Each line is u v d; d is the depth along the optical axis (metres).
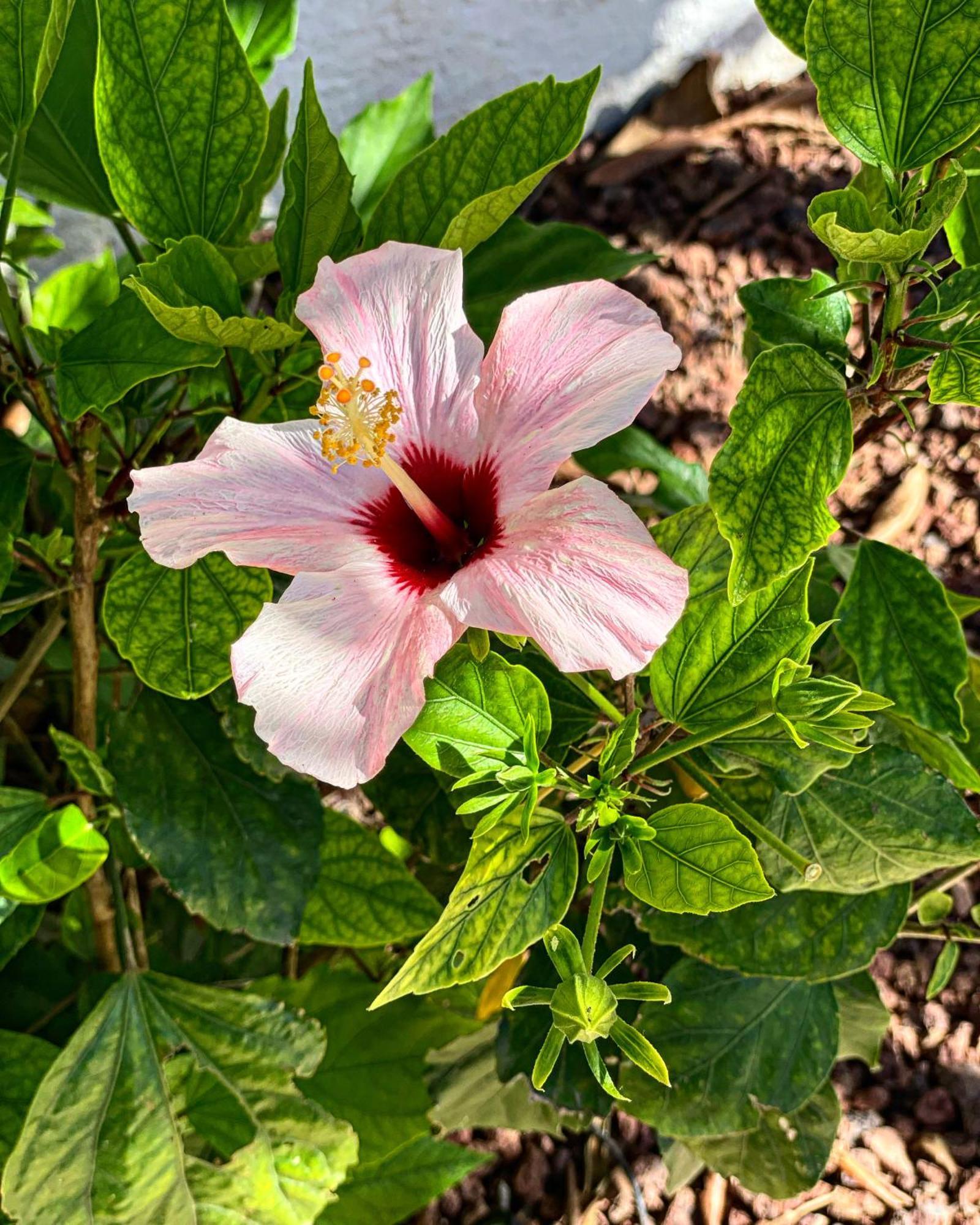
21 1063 0.35
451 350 0.25
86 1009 0.36
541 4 0.60
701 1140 0.44
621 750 0.24
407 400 0.25
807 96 0.67
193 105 0.28
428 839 0.36
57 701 0.48
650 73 0.66
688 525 0.28
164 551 0.23
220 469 0.24
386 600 0.23
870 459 0.60
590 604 0.21
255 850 0.34
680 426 0.62
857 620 0.29
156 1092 0.34
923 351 0.25
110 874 0.37
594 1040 0.21
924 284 0.62
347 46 0.58
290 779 0.35
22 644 0.51
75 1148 0.33
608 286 0.24
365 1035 0.42
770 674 0.25
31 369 0.28
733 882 0.23
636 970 0.38
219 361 0.26
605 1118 0.38
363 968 0.45
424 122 0.46
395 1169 0.45
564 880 0.24
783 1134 0.43
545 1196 0.54
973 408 0.61
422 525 0.25
